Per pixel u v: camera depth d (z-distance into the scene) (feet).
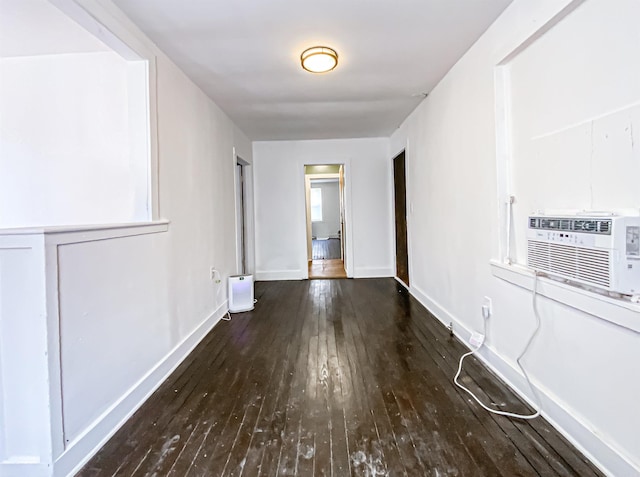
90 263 5.01
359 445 4.91
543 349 5.50
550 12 5.05
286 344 8.85
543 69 5.54
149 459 4.73
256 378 7.02
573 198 4.98
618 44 4.16
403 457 4.65
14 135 7.52
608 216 3.95
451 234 9.34
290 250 17.61
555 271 4.91
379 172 17.39
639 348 3.83
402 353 8.11
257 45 7.47
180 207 8.32
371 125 14.69
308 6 6.09
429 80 9.76
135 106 6.97
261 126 14.29
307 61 7.94
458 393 6.26
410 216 13.66
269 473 4.42
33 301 4.18
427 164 11.26
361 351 8.29
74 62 7.36
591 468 4.38
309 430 5.28
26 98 7.47
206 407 5.99
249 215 16.93
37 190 7.50
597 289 4.32
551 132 5.40
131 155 7.00
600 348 4.36
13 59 7.47
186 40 7.14
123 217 7.31
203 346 8.82
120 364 5.67
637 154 3.96
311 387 6.60
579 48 4.77
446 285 9.86
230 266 12.60
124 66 7.22
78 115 7.37
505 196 6.64
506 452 4.69
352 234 17.60
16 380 4.24
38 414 4.23
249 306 12.01
